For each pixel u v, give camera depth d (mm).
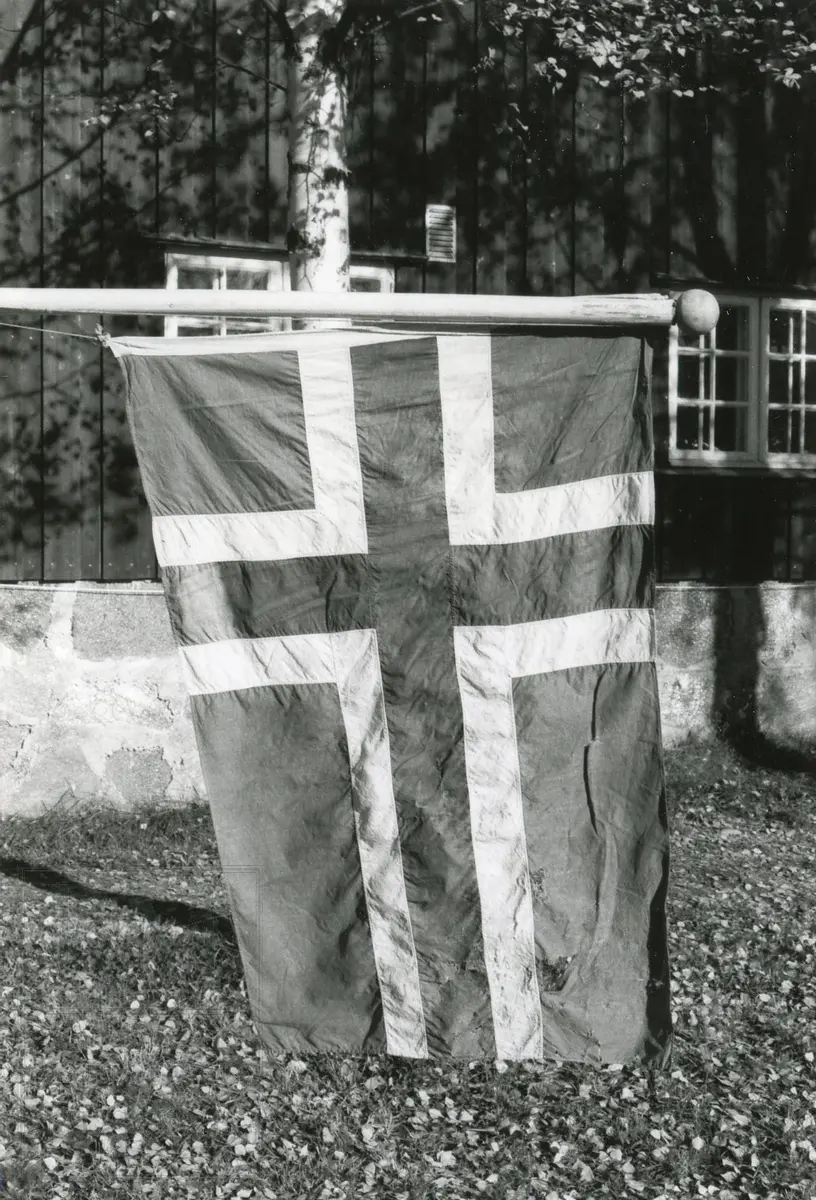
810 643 11227
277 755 4777
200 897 7324
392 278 9844
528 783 4742
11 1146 4484
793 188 11328
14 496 8781
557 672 4727
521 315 4594
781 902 7441
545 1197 4293
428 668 4730
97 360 8977
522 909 4770
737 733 10969
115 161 8992
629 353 4688
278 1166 4449
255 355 4695
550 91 10289
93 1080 4992
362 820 4777
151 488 4707
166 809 9047
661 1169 4516
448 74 9922
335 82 6496
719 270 11031
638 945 4770
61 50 8820
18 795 8891
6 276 8758
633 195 10656
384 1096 4918
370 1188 4332
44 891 7379
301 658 4758
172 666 9156
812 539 11305
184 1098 4875
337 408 4699
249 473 4723
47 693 8914
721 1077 5184
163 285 9195
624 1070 5164
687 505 10836
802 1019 5738
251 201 9391
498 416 4695
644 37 7844
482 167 10102
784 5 9625
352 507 4719
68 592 8930
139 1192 4223
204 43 9180
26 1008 5602
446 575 4711
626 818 4746
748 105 11070
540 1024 4785
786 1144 4688
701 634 10828
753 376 11336
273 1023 4840
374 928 4805
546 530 4703
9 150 8734
